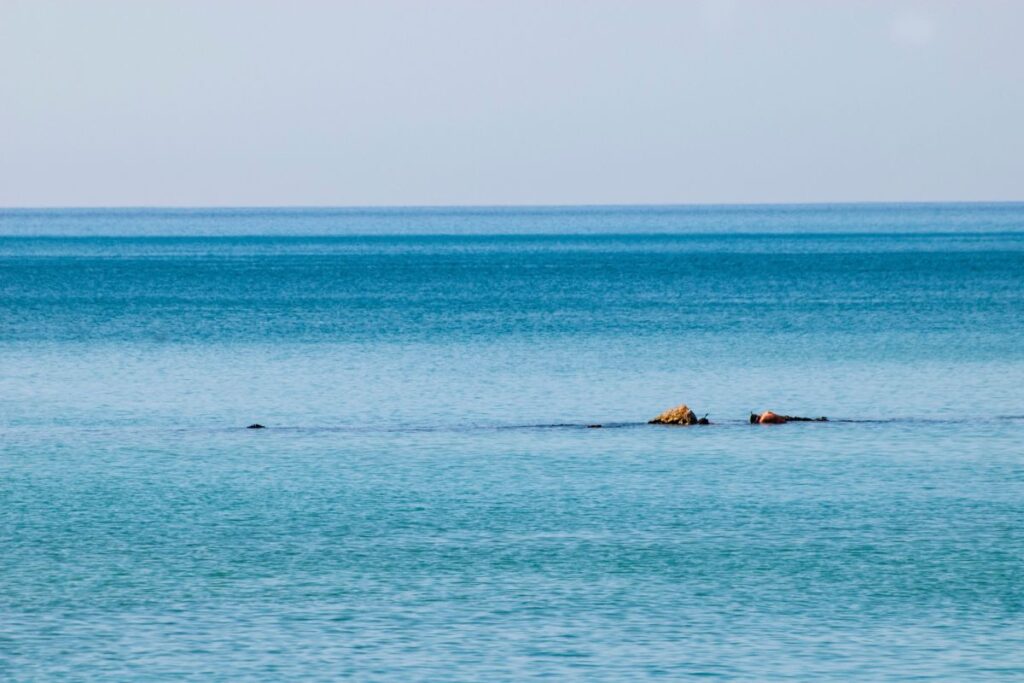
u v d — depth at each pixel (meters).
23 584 108.19
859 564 113.81
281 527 127.81
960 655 92.06
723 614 100.75
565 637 95.69
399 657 91.62
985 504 136.38
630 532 125.31
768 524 128.25
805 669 89.56
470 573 111.44
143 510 135.12
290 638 95.38
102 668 89.56
